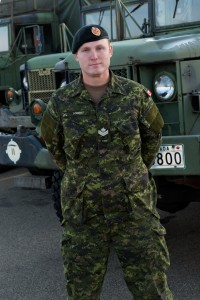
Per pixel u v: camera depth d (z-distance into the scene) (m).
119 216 2.40
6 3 8.70
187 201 3.87
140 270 2.42
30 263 4.01
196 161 3.29
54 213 5.36
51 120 2.45
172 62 3.60
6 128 6.45
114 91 2.36
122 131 2.35
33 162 4.18
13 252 4.27
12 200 5.98
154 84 3.72
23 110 6.46
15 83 8.41
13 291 3.53
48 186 4.27
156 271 2.43
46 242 4.47
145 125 2.42
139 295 2.45
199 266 3.75
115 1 5.36
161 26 4.97
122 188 2.38
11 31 8.40
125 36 5.30
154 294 2.43
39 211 5.46
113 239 2.44
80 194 2.39
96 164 2.38
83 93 2.36
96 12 5.89
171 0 4.88
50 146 2.54
